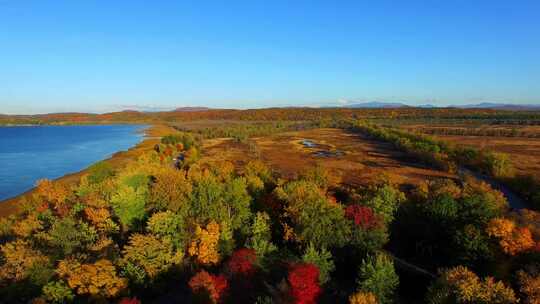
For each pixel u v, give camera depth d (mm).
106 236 54531
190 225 53188
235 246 52156
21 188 108250
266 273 41062
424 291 42031
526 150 143625
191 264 48094
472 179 91312
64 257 46562
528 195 81250
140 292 42656
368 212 51844
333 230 50781
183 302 42000
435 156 123000
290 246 54938
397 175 108000
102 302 37781
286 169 121688
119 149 189625
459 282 33094
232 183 64562
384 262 38500
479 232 45188
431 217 54625
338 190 82188
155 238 47594
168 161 125938
